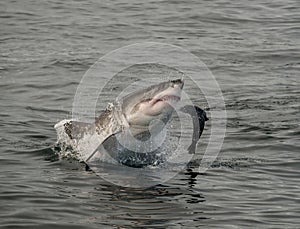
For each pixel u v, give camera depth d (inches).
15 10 1654.8
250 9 1673.2
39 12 1643.7
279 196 683.4
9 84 1146.0
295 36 1465.3
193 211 641.0
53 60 1284.4
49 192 673.6
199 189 698.8
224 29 1518.2
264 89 1115.3
